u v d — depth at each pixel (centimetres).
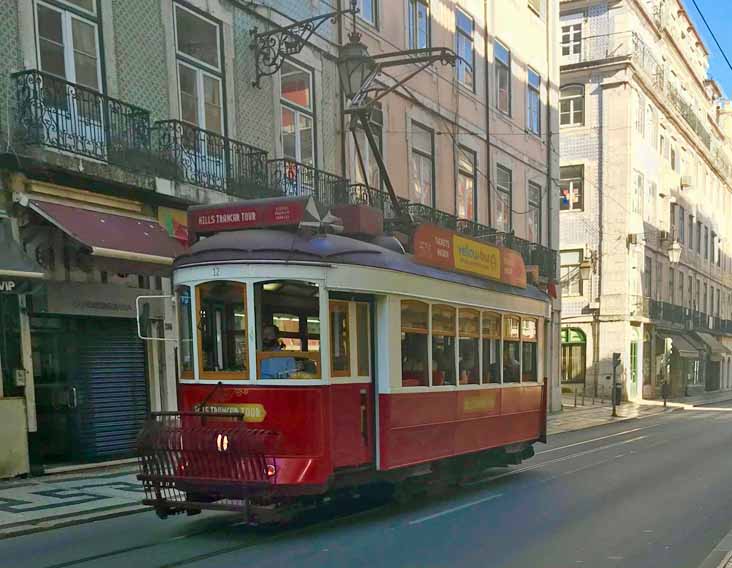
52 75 1005
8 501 834
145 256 1041
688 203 4522
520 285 1145
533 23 2667
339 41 1639
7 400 979
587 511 834
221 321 709
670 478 1079
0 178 973
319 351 690
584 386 3438
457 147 2117
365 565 595
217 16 1335
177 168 1196
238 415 675
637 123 3597
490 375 1019
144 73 1192
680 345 3931
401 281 795
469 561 614
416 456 815
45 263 1040
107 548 644
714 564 598
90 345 1126
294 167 1463
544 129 2748
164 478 678
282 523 750
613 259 3412
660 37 3962
